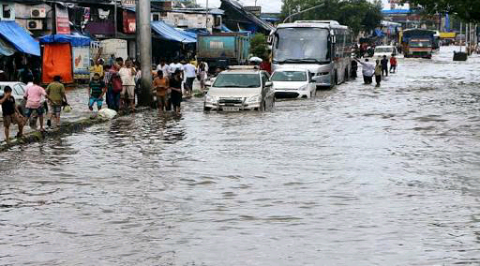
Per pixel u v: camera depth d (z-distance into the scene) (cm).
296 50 4400
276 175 1573
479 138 2186
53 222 1163
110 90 2805
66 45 4103
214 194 1374
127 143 2089
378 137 2206
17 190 1424
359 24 12162
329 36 4397
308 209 1244
